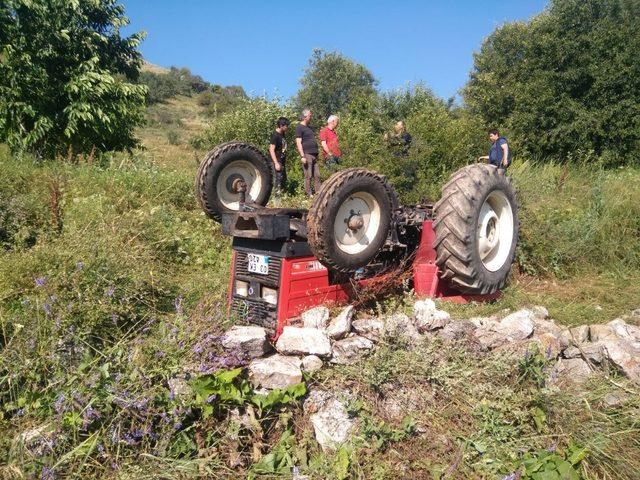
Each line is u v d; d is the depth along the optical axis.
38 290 4.02
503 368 3.25
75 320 3.66
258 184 5.27
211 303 3.95
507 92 16.86
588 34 15.76
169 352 3.18
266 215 3.47
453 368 3.26
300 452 2.80
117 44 12.74
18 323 3.69
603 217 6.77
